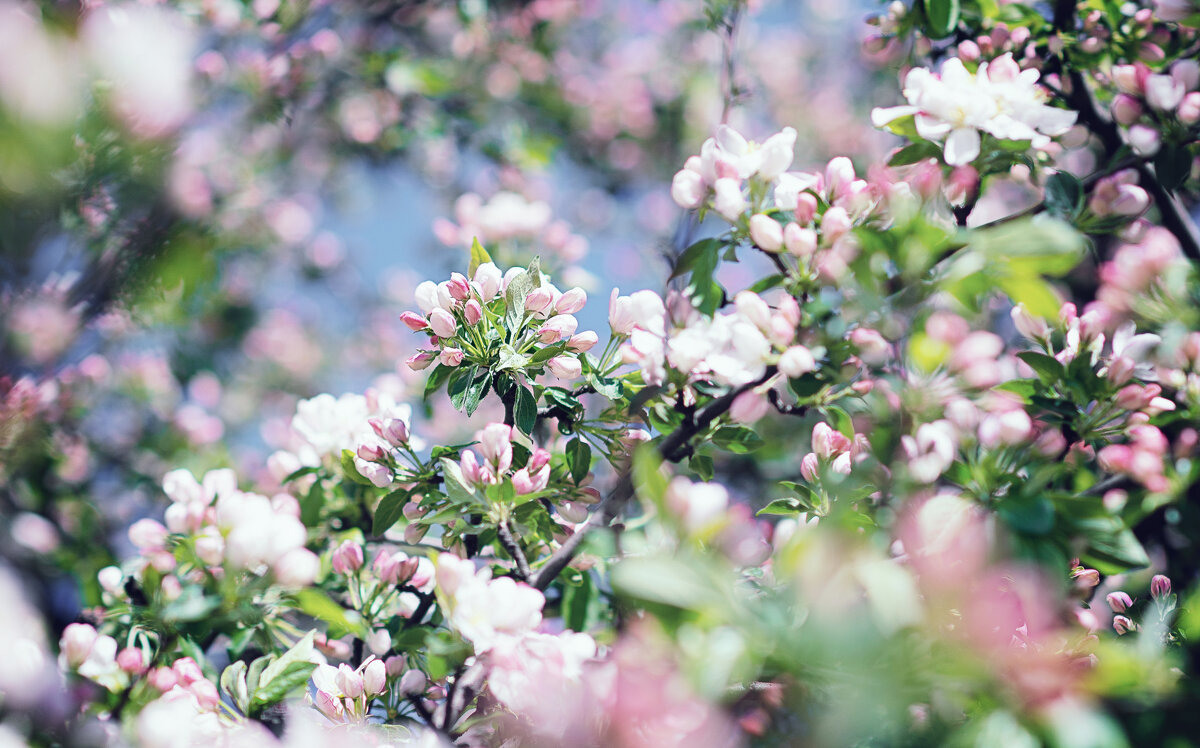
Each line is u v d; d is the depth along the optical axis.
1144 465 0.72
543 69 1.70
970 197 0.74
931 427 0.69
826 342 0.72
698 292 0.74
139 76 0.72
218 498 0.81
